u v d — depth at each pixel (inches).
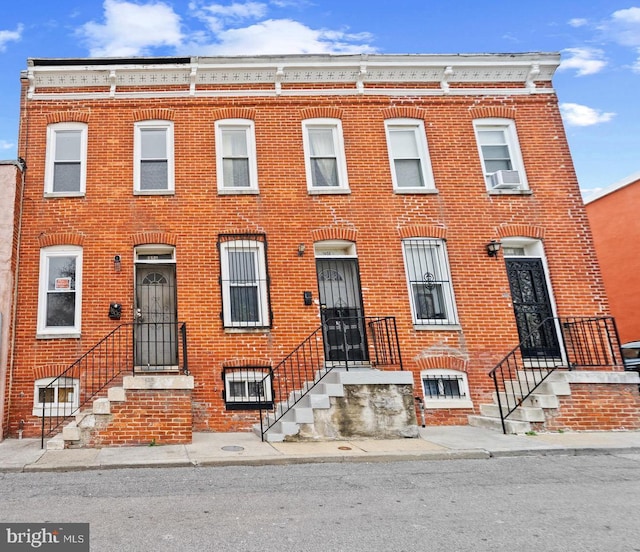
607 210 641.0
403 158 462.9
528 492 225.9
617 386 363.3
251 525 182.7
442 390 405.4
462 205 445.7
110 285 393.1
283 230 422.0
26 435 359.3
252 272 416.5
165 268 412.8
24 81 431.2
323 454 289.7
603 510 200.4
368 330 410.0
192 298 397.4
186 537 170.9
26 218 400.5
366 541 168.2
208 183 425.4
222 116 443.8
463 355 409.7
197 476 252.5
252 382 390.0
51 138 424.8
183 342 359.9
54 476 252.1
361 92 462.9
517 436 340.5
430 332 412.2
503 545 165.2
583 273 439.8
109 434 314.3
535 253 448.8
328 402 337.7
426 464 280.4
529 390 370.6
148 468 268.8
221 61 445.7
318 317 406.3
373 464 280.7
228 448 307.3
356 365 398.9
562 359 419.5
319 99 458.0
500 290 427.5
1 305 366.3
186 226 412.8
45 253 397.7
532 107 480.7
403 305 416.5
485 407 394.0
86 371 374.3
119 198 412.8
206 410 376.2
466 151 461.4
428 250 438.9
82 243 399.5
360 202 436.5
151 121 437.7
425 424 390.3
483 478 250.1
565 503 209.8
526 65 479.2
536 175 461.7
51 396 369.7
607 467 271.6
